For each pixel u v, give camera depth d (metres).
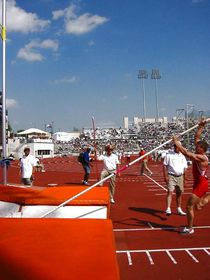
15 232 3.00
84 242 2.70
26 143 61.06
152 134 77.44
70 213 6.26
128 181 19.08
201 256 5.81
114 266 2.18
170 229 7.73
